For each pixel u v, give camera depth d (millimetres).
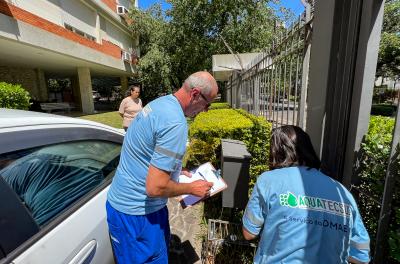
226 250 2420
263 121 3816
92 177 1854
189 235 3020
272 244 1262
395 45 16656
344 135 2061
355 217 1220
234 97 10391
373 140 1779
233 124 3736
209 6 17109
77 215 1485
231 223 2500
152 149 1479
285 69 3520
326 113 2150
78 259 1345
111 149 2250
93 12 16141
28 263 1076
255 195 1337
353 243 1229
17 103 6070
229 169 2385
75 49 11688
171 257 2641
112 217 1642
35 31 8789
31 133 1460
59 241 1268
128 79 26438
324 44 2162
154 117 1438
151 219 1638
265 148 3652
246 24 17234
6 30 7480
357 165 1939
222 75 12898
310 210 1192
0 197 1125
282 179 1273
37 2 10617
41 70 17156
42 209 1322
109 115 16078
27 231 1162
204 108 1669
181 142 1425
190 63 19266
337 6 1961
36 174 1383
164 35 20359
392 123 2127
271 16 17281
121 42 21734
